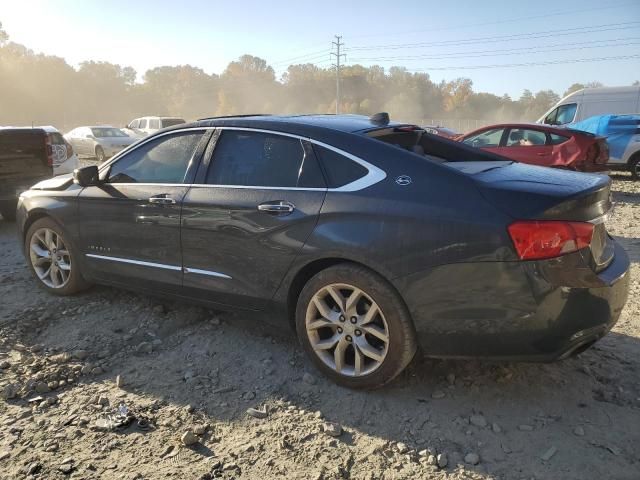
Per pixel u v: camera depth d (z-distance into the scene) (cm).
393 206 299
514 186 288
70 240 453
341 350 325
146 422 299
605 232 311
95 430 293
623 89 1606
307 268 332
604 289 283
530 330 276
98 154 2159
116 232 418
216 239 362
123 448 278
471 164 345
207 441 284
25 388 332
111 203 417
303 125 351
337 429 289
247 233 346
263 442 282
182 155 396
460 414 302
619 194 1154
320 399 320
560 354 280
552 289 270
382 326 311
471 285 280
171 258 389
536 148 1095
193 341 394
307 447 278
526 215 272
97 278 446
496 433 285
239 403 317
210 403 317
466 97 11406
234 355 373
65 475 258
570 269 272
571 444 275
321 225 318
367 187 312
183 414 306
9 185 777
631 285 516
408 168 307
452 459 266
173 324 423
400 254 293
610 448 271
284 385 335
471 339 288
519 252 270
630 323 420
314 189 329
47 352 379
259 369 354
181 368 357
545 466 260
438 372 345
